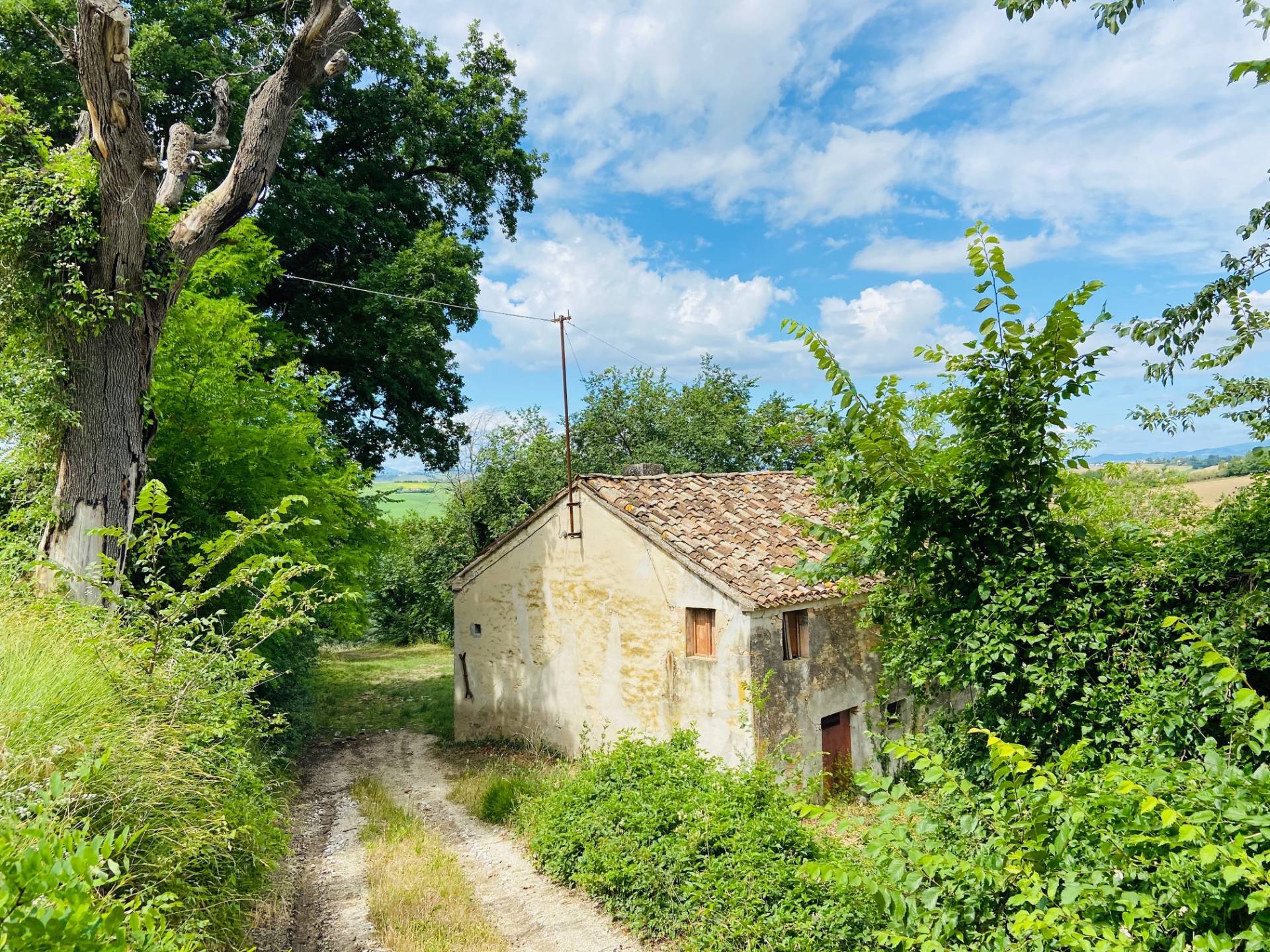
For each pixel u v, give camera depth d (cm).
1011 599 448
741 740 969
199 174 1555
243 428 1045
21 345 808
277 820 780
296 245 1669
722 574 1005
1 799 302
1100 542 489
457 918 654
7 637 475
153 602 594
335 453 1421
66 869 200
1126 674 416
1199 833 232
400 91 1909
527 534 1351
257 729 724
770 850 633
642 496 1223
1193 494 1123
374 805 1005
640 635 1127
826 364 507
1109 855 279
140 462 864
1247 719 314
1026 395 468
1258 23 406
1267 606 377
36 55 1320
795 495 1404
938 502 486
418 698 1902
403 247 1855
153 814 407
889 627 615
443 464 2148
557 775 1064
